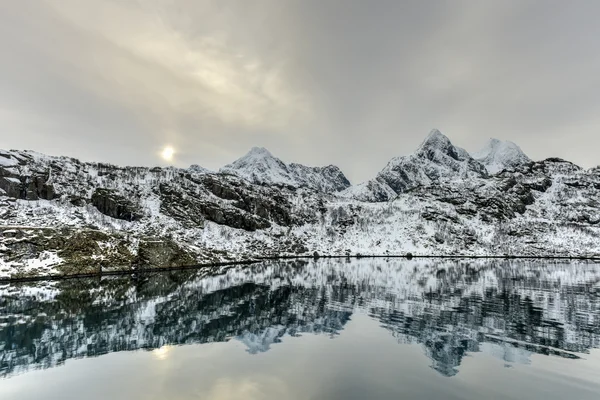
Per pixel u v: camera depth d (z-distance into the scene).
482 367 24.70
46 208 139.25
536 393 20.30
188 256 137.12
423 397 19.84
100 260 104.50
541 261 168.75
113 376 23.84
